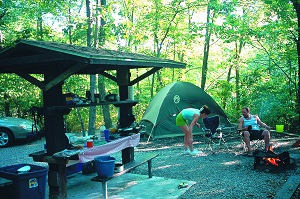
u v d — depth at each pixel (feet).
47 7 35.60
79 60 11.73
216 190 15.56
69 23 36.32
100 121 52.54
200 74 60.23
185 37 43.32
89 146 15.16
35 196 13.28
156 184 16.96
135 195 15.33
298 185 15.26
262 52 45.73
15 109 46.65
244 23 35.29
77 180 18.08
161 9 41.83
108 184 17.26
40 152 14.26
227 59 46.73
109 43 43.39
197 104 32.96
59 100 13.57
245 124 23.59
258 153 19.15
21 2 39.40
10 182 12.51
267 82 37.93
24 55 13.94
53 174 13.51
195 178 17.85
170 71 50.01
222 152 24.40
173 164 21.42
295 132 34.83
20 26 43.80
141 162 17.37
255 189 15.38
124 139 17.12
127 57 14.66
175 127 32.48
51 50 12.17
